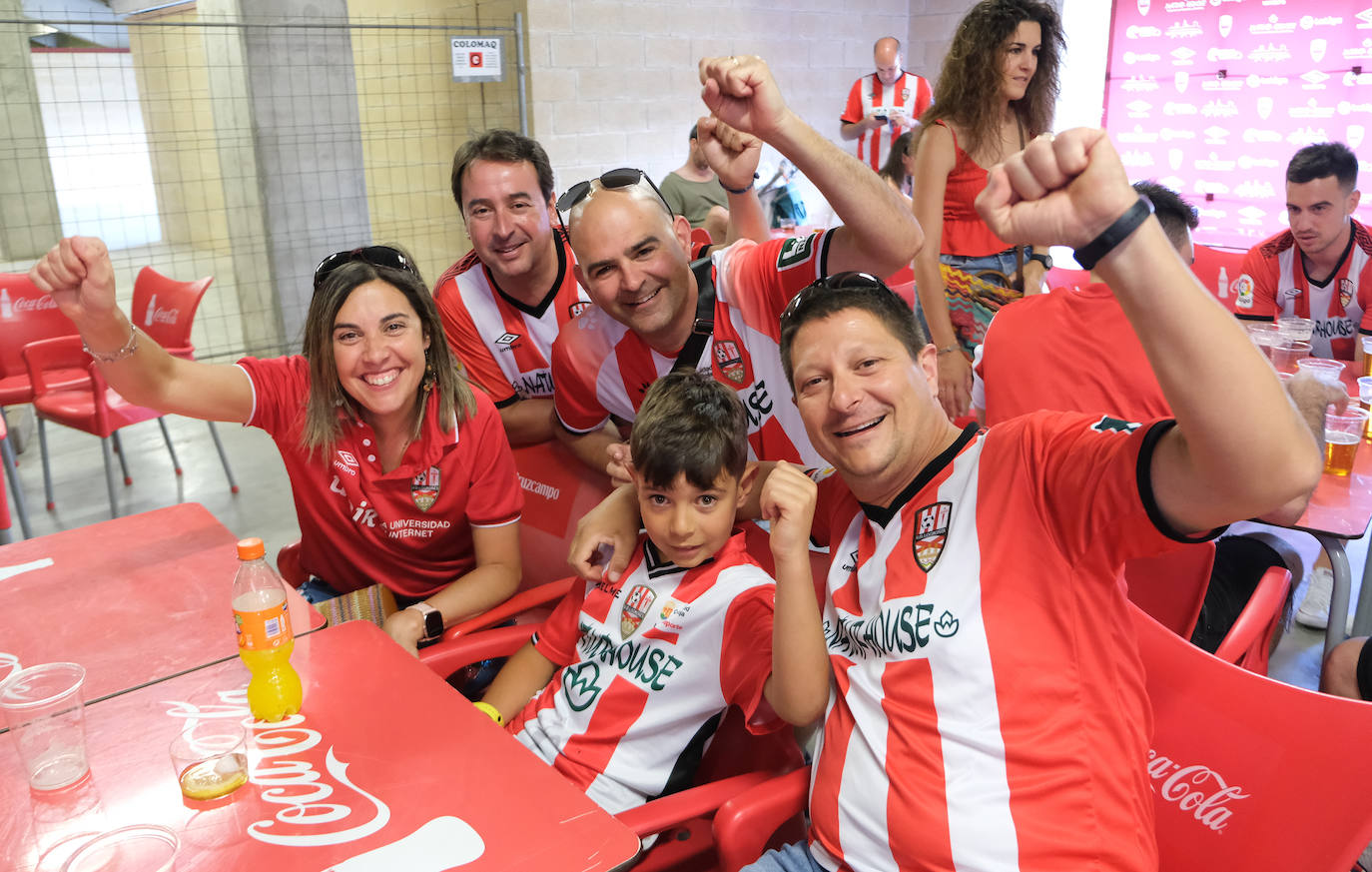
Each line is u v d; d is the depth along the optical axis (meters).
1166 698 1.36
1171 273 0.86
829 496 1.56
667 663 1.54
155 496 4.30
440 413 1.94
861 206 1.63
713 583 1.54
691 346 1.95
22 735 1.23
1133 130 6.27
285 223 6.11
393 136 6.40
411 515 2.00
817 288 1.37
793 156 1.59
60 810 1.15
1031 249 3.56
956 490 1.31
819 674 1.34
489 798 1.15
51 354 3.86
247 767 1.22
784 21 6.38
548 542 2.21
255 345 6.66
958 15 6.72
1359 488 2.15
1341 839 1.16
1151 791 1.25
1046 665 1.20
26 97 9.66
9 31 9.43
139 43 9.94
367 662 1.47
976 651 1.21
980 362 2.24
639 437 1.52
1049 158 0.86
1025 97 3.12
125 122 11.86
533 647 1.77
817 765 1.35
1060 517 1.20
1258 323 2.89
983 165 3.13
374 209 6.77
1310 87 5.53
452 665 1.80
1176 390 0.90
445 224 6.20
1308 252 3.03
